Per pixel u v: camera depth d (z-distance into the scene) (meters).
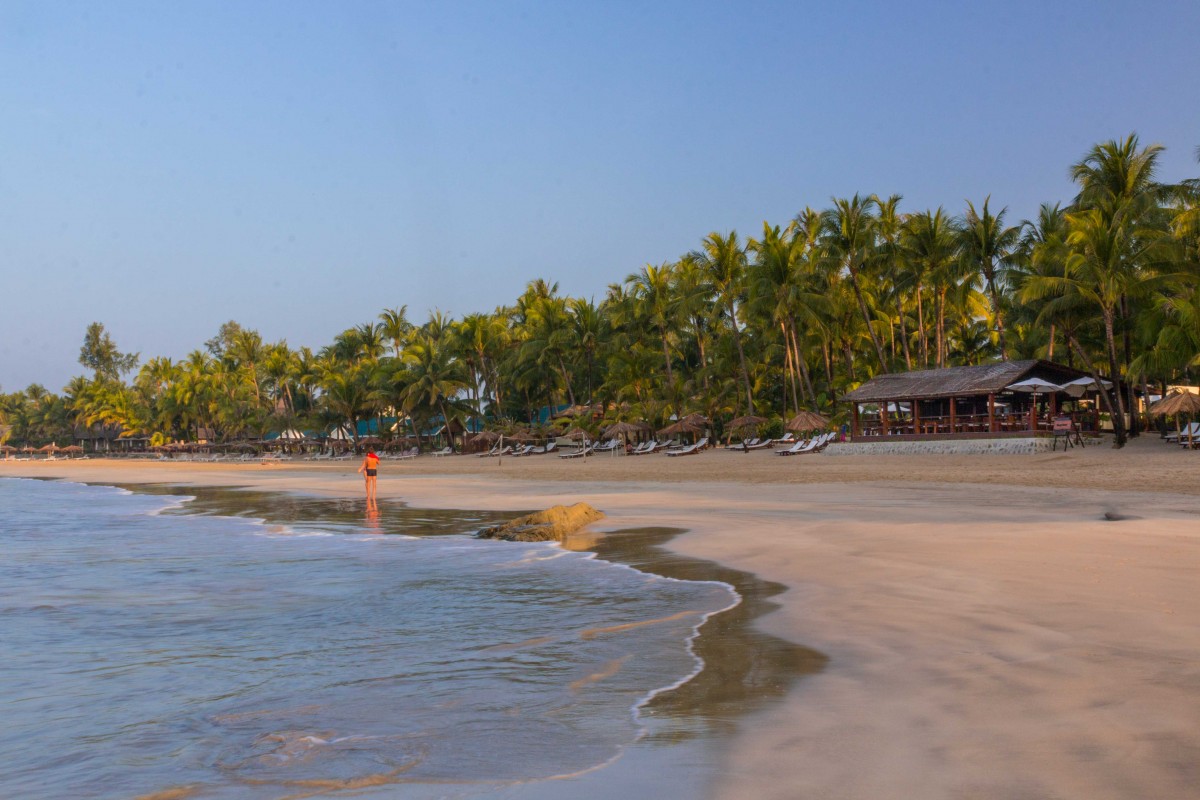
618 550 13.67
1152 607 7.27
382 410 89.44
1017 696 5.11
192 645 8.11
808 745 4.51
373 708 5.77
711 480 31.12
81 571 13.38
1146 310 38.06
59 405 156.25
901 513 16.64
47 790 4.59
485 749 4.80
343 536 17.73
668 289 63.72
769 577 10.32
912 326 65.00
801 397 66.88
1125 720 4.59
